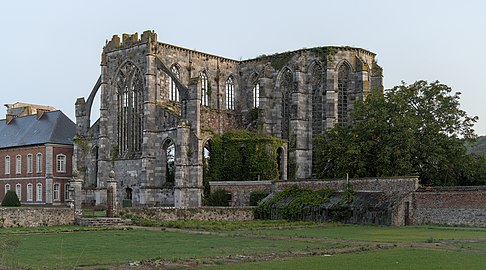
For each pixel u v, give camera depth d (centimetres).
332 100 10400
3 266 3186
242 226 6556
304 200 7881
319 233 5703
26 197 12112
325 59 10619
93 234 5469
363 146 8138
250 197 9044
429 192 7000
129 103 10506
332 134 9006
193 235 5416
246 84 11838
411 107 8550
